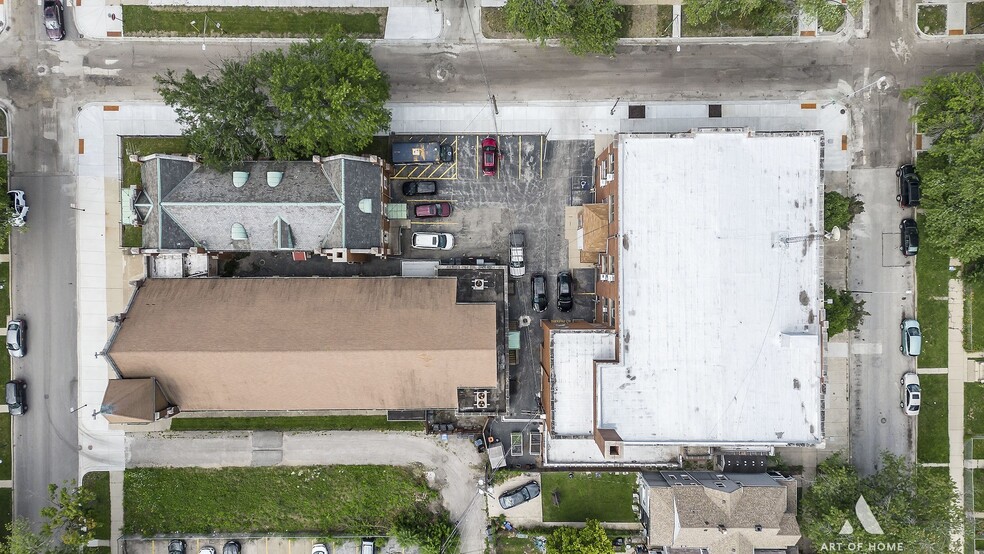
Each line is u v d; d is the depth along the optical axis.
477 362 38.22
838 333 46.88
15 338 45.88
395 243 46.38
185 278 42.09
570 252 46.94
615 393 39.97
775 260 39.62
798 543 47.69
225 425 47.31
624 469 46.97
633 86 46.69
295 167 40.84
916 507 41.72
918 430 47.06
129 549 47.47
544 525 47.66
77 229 46.84
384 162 43.03
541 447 47.09
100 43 46.16
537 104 46.81
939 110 41.28
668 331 39.78
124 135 46.59
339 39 40.16
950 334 46.78
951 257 46.06
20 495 47.09
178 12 45.97
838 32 45.97
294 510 47.72
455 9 46.34
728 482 43.91
